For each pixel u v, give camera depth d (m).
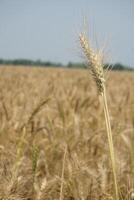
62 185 4.13
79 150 6.45
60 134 7.57
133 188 4.62
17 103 12.70
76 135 7.82
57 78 34.19
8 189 3.91
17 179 4.09
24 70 46.66
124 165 5.56
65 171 5.06
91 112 10.75
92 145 6.99
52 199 4.36
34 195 4.24
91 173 4.66
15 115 9.12
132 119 12.41
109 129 3.30
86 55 3.21
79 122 8.61
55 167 6.02
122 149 7.37
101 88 3.26
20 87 20.62
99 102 10.86
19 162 4.69
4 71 42.34
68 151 5.69
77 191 4.35
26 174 4.92
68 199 4.37
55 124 8.02
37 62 100.81
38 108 5.61
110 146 3.33
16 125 7.55
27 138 6.17
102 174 4.57
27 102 12.73
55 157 6.34
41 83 26.03
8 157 5.12
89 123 9.30
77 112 9.84
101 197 4.37
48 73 41.66
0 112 8.77
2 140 6.93
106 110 3.29
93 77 3.25
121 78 38.69
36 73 41.00
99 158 6.23
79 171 4.48
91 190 4.43
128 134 9.16
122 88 26.67
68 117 9.12
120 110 12.83
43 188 4.20
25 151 5.96
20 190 4.12
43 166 5.89
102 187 4.45
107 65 3.26
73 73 42.53
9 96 13.83
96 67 3.22
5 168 4.43
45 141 7.04
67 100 11.04
